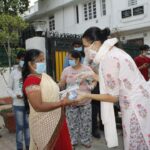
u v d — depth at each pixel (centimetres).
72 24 2025
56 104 363
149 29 1587
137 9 1588
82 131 642
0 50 1380
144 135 311
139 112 310
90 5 1894
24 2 1997
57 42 965
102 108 326
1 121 953
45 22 2306
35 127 383
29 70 390
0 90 1411
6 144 693
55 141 385
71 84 599
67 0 1992
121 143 655
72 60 601
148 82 334
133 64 319
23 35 1095
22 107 582
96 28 334
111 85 313
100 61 320
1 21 983
